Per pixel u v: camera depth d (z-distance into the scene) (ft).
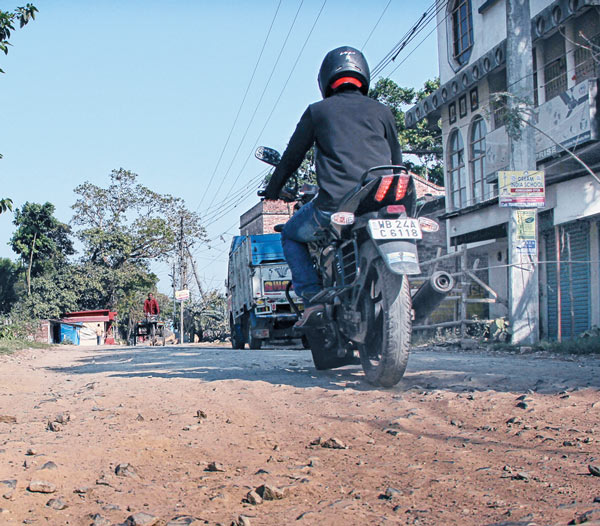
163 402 15.89
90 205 166.20
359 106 17.24
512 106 41.22
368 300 16.90
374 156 16.87
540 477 8.66
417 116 67.26
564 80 48.88
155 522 7.01
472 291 58.54
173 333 171.01
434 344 48.47
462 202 64.59
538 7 50.47
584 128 43.19
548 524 6.80
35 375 26.55
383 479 8.77
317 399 15.51
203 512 7.44
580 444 10.52
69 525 7.11
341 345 18.51
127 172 166.61
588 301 47.16
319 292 18.31
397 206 15.74
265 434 11.78
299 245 19.43
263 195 20.12
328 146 17.02
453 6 65.31
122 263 166.71
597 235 46.32
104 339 154.61
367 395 15.96
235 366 27.40
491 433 11.57
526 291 41.06
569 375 19.36
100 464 9.69
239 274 64.49
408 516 7.23
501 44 52.16
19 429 12.66
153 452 10.45
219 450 10.62
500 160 53.36
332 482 8.68
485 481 8.56
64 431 12.30
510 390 16.24
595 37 45.29
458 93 59.98
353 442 11.12
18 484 8.54
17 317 122.52
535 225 41.22
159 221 164.04
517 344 40.68
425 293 17.20
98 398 16.79
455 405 14.15
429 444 10.80
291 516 7.28
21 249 143.64
